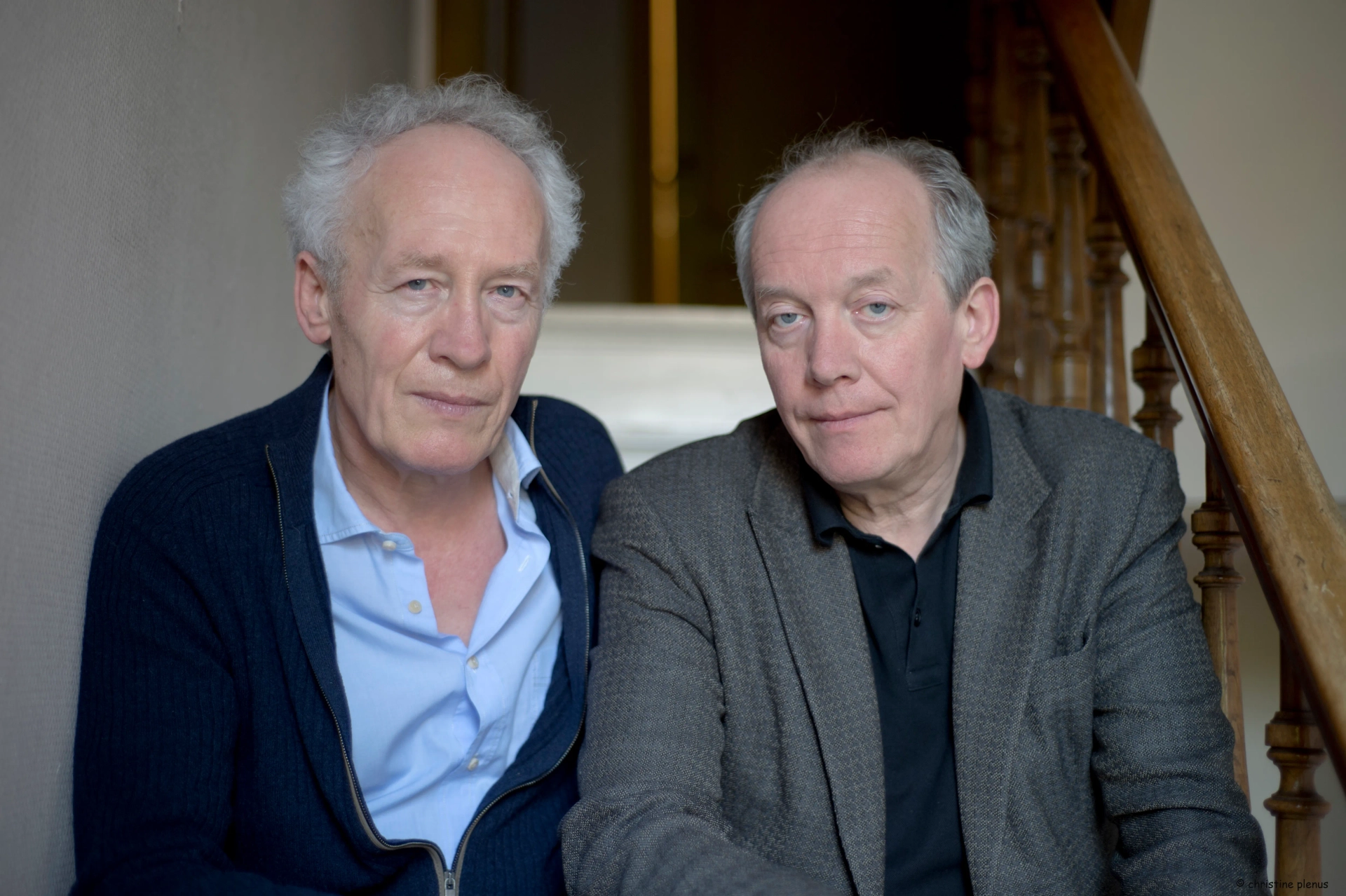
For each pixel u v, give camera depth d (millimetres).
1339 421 3049
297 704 1251
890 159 1389
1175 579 1383
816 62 5043
